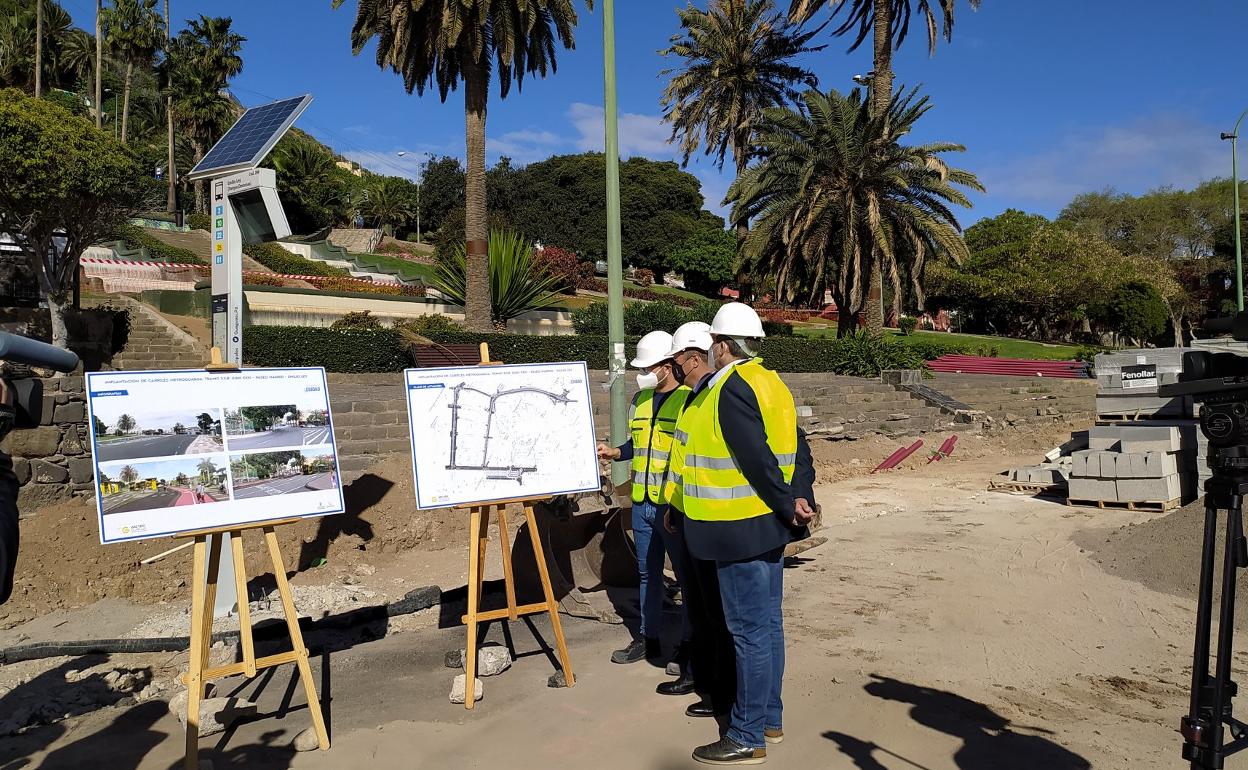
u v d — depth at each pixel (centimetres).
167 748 396
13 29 4947
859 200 2631
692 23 3403
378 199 7031
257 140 625
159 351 1780
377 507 843
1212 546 289
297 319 2270
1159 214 6225
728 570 384
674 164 6894
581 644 559
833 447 1675
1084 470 1119
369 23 2134
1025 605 657
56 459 768
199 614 377
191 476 390
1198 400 294
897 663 516
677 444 457
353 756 388
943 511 1109
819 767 375
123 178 1420
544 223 6675
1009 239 5175
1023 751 392
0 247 1563
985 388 2594
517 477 477
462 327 2388
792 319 4362
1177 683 491
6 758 385
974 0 2750
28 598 619
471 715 437
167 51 5319
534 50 2266
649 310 2820
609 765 379
